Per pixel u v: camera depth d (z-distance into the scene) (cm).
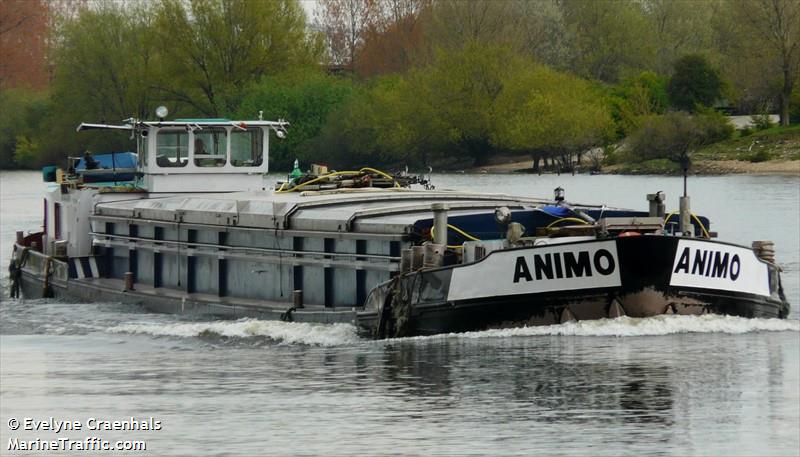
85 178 9338
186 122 8881
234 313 7525
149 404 5494
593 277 6388
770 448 4634
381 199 7562
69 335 7506
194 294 7938
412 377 5806
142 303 8262
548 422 4991
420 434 4853
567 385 5566
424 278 6638
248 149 9094
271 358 6450
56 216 9494
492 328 6550
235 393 5650
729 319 6662
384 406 5306
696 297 6531
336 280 7138
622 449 4628
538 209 7006
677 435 4797
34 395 5762
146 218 8381
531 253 6438
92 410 5431
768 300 6850
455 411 5184
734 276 6638
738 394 5391
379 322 6700
